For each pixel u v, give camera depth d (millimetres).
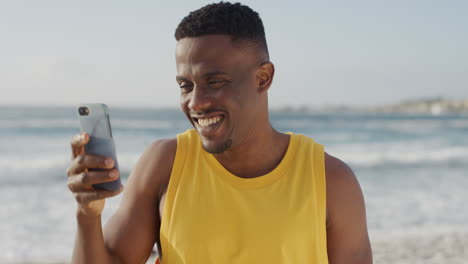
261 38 1582
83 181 1186
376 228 8867
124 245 1641
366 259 1784
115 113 74750
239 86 1506
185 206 1625
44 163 17000
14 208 10117
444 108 159625
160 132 32812
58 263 6648
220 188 1632
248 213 1603
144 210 1695
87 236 1331
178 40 1538
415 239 7969
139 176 1730
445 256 6949
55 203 10734
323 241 1662
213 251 1585
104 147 1247
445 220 9531
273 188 1644
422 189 13148
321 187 1678
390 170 17500
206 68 1461
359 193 1798
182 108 1577
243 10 1534
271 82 1614
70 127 32969
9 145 23281
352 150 23859
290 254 1594
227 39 1473
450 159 20453
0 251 7160
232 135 1541
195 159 1696
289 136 1776
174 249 1601
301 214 1619
